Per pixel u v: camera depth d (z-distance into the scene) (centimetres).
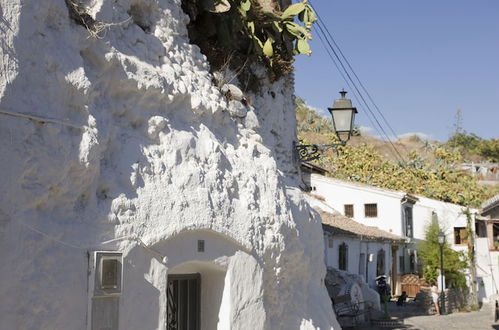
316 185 3466
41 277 479
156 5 673
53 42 512
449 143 8856
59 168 497
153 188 595
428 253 2906
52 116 497
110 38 589
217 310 683
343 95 1070
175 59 690
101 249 532
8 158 457
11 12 471
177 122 657
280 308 781
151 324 573
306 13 933
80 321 510
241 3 817
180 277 677
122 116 595
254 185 736
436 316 2428
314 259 917
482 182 7288
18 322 459
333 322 923
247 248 698
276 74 934
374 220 3344
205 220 639
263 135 895
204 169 663
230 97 784
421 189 4916
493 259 3353
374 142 8175
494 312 2308
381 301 2708
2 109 453
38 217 484
